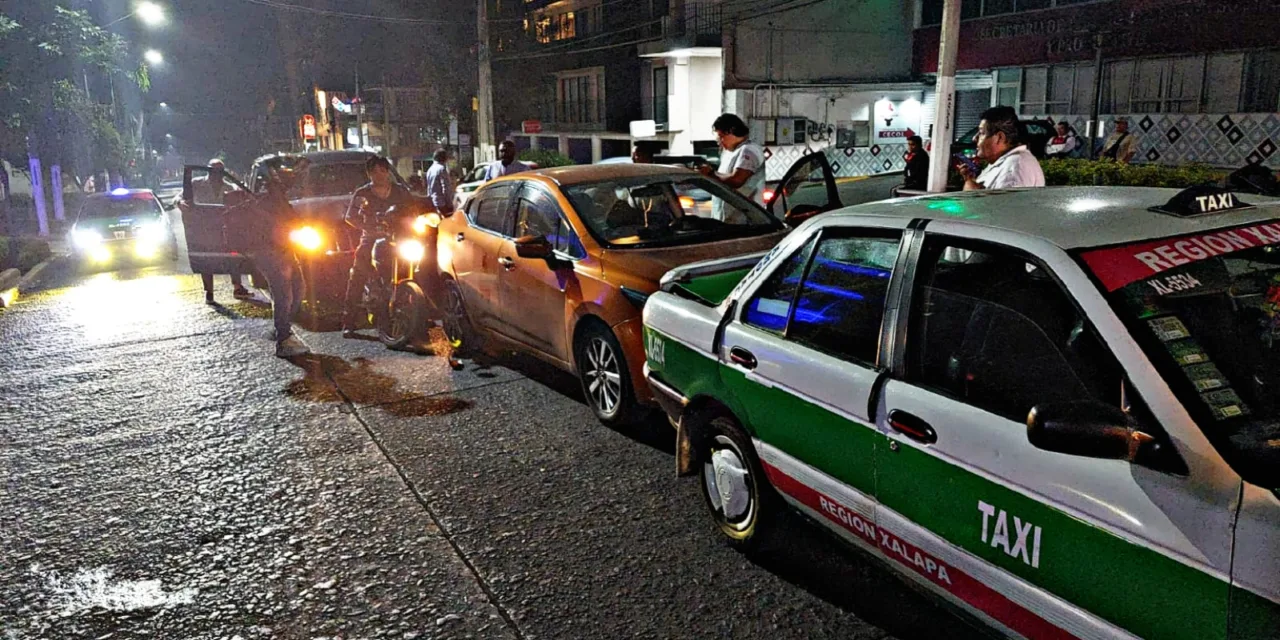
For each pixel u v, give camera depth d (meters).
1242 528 2.00
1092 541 2.31
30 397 6.96
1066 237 2.66
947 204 3.24
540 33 40.06
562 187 6.24
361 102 46.12
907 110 28.64
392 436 5.74
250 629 3.62
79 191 32.38
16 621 3.74
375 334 8.70
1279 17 17.55
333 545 4.30
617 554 4.08
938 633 3.35
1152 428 2.23
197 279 13.16
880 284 3.18
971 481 2.65
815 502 3.40
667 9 30.83
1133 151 16.61
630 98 34.78
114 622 3.71
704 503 4.56
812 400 3.28
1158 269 2.53
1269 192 6.36
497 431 5.75
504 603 3.72
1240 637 2.02
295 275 8.05
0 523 4.69
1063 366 2.60
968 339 2.89
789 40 27.84
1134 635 2.25
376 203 8.27
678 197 6.88
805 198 13.91
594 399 5.82
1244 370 2.36
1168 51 19.81
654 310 4.46
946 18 12.23
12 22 17.66
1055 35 22.52
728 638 3.39
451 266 7.38
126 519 4.68
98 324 9.88
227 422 6.16
